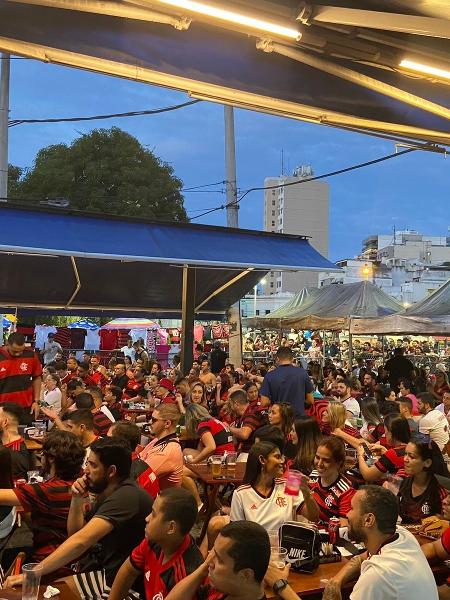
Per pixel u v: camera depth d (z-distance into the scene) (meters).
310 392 7.77
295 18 3.07
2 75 16.48
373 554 3.01
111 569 3.45
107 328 26.14
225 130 16.03
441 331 14.16
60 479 4.06
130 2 2.86
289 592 3.14
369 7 3.07
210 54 3.52
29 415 8.23
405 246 84.56
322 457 4.61
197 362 16.14
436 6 2.94
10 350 7.98
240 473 6.62
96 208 30.89
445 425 7.42
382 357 24.25
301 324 18.33
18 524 4.88
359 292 18.45
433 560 3.89
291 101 3.86
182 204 33.66
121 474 3.68
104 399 10.75
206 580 2.91
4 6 2.98
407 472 4.86
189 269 10.88
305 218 142.12
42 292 14.66
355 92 4.01
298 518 4.27
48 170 31.55
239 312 16.30
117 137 32.97
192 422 7.41
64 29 3.14
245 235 11.44
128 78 3.43
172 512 2.98
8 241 8.76
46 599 3.22
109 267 14.13
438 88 3.97
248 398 9.35
